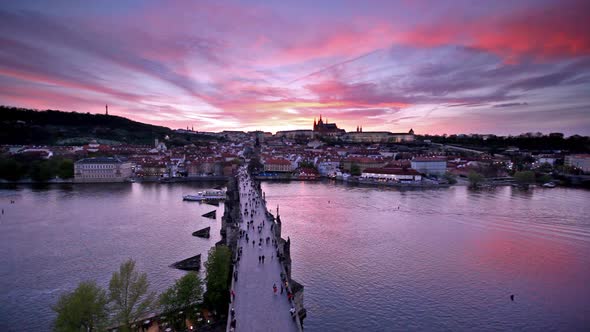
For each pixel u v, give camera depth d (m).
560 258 129.38
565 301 98.50
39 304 90.62
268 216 138.12
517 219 185.75
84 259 120.25
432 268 118.62
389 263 121.94
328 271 114.12
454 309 93.12
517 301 97.88
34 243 135.88
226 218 121.06
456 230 163.75
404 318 88.38
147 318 76.50
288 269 87.62
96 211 191.25
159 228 157.50
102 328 65.62
